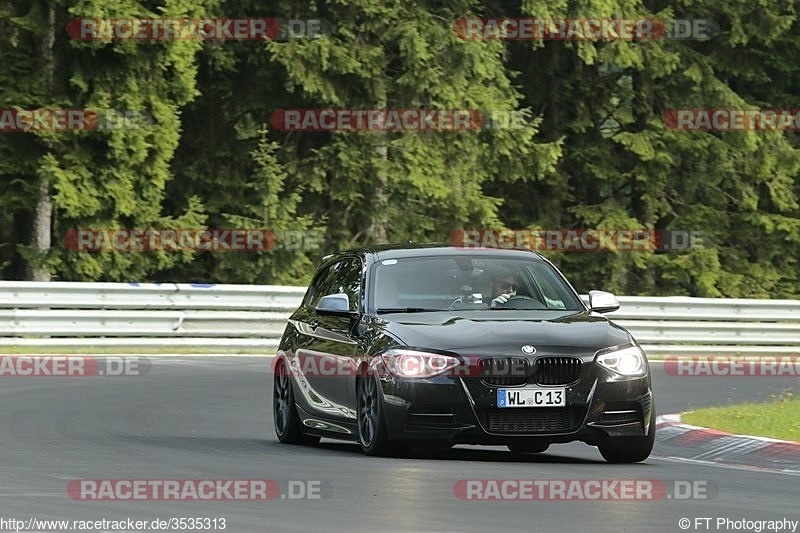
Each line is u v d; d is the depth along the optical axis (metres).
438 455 39.19
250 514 27.39
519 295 40.28
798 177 122.38
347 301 40.03
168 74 94.06
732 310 89.38
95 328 77.19
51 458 36.88
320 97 101.00
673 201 118.69
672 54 113.00
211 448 40.56
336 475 33.50
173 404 53.94
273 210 99.81
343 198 102.31
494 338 36.78
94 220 93.12
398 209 105.62
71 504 28.53
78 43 89.12
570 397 36.38
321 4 102.44
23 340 75.62
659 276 118.00
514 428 36.25
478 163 106.38
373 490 30.80
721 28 119.94
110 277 97.69
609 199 117.75
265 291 81.56
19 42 91.69
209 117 105.62
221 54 101.88
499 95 105.88
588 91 115.88
